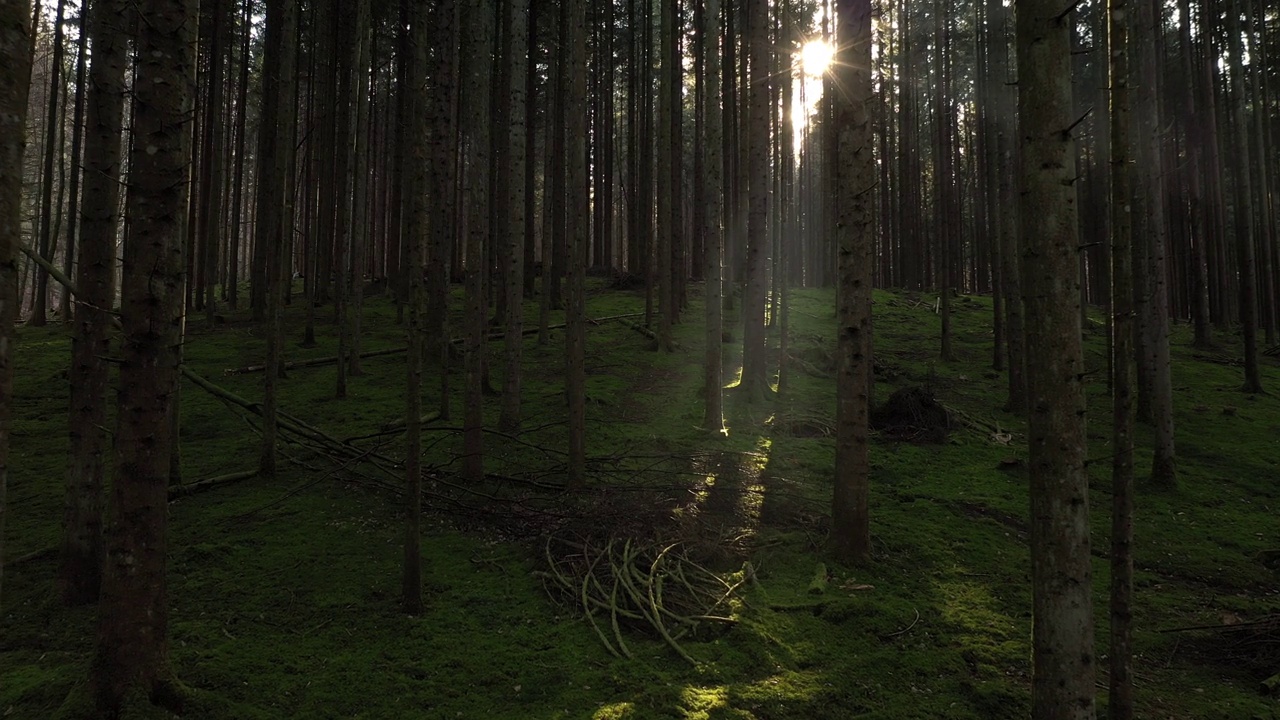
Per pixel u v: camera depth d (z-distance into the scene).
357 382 13.30
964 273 37.78
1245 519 8.77
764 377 13.21
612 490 8.19
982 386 15.73
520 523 7.43
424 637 5.23
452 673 4.80
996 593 6.44
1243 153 16.02
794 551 7.09
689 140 36.16
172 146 4.10
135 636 4.07
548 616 5.67
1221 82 24.41
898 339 20.67
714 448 10.25
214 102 18.38
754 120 12.21
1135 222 11.38
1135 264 10.27
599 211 31.62
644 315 20.91
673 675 4.89
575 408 8.17
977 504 8.79
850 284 6.94
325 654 4.96
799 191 31.39
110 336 5.65
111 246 5.59
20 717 4.04
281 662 4.81
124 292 4.06
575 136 8.38
